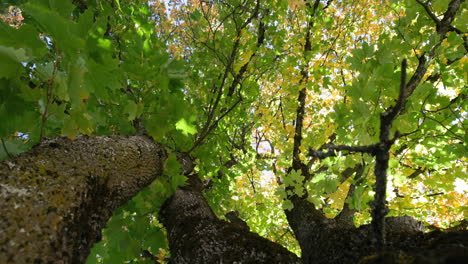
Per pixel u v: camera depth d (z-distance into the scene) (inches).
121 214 96.3
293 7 143.3
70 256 39.4
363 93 58.7
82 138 61.2
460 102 86.4
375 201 34.1
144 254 125.3
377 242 35.7
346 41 165.2
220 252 63.7
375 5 159.8
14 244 32.8
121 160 64.3
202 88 154.3
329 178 96.3
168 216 95.3
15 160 44.3
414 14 82.0
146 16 112.5
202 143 137.0
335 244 66.7
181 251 71.0
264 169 201.9
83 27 36.9
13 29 38.2
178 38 194.9
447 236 42.3
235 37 129.5
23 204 37.3
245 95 143.2
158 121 71.9
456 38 74.2
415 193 152.3
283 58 164.6
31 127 56.7
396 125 68.4
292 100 152.3
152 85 68.6
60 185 44.2
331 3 170.9
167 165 83.4
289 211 110.4
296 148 147.3
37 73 46.8
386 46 62.9
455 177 110.8
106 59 40.1
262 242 64.6
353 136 69.4
